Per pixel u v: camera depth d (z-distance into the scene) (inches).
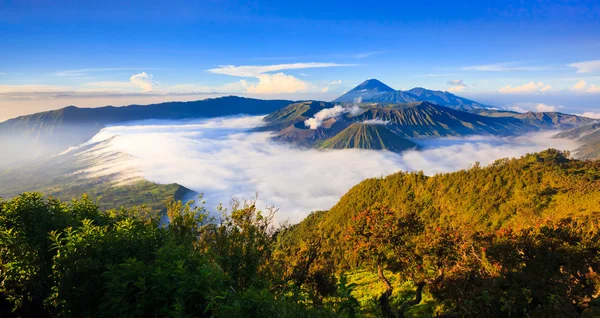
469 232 664.4
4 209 397.1
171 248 301.4
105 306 242.4
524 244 585.3
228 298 248.5
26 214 394.6
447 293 623.2
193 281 245.1
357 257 743.1
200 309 239.9
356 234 739.4
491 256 598.2
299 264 609.3
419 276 679.7
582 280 530.6
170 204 470.3
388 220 706.2
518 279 544.1
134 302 241.9
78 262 286.5
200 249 431.5
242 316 233.8
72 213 450.3
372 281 939.3
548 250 561.0
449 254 644.7
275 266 497.0
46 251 373.1
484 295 522.0
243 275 422.0
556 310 480.7
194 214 459.8
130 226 374.9
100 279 275.6
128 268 254.1
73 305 271.6
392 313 652.1
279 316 252.1
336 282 622.5
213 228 463.5
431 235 676.7
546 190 3299.7
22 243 365.4
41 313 358.9
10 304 368.5
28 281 355.9
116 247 313.0
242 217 482.9
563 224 622.8
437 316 595.8
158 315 235.3
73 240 317.4
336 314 355.6
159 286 238.8
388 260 697.0
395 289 813.9
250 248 443.5
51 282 361.7
